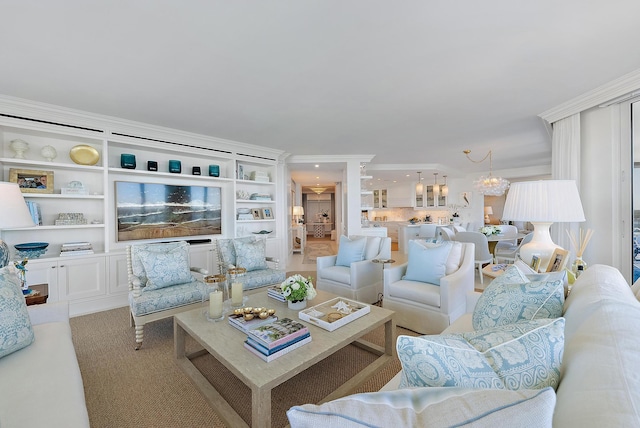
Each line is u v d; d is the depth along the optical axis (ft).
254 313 6.43
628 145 8.75
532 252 6.55
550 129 11.91
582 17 5.55
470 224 25.88
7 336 4.43
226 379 6.41
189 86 8.35
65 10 5.19
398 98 9.40
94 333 8.74
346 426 1.51
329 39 6.20
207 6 5.16
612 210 9.07
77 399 3.65
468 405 1.63
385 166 23.20
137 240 12.79
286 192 20.01
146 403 5.60
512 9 5.33
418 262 9.54
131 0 4.99
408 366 2.24
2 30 5.72
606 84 8.43
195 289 8.86
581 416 1.59
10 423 3.14
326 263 12.24
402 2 5.12
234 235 15.42
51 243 10.93
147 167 12.92
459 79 8.10
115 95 8.95
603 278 3.93
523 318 3.87
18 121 9.52
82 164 11.11
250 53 6.70
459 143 15.79
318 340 5.57
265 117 11.13
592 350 2.18
